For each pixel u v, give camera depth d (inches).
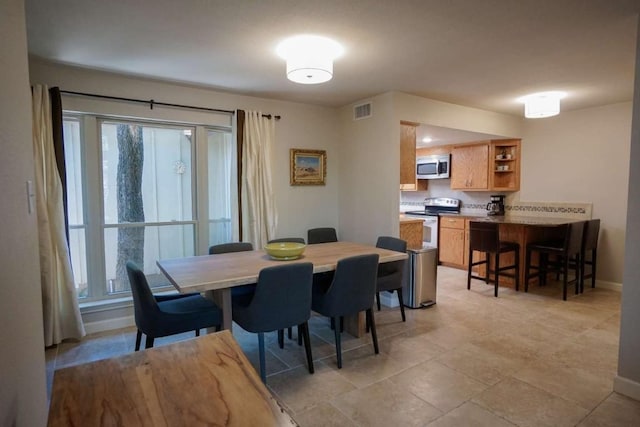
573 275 207.2
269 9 83.0
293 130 174.7
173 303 105.5
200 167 155.7
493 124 197.8
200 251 158.1
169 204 152.5
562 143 200.2
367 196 170.4
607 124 183.6
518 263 183.3
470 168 233.8
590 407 86.5
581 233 173.3
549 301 166.4
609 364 107.2
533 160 212.5
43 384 57.5
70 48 106.0
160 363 45.4
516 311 153.0
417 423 81.2
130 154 143.4
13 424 39.2
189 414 36.0
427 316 147.6
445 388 94.9
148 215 148.5
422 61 116.7
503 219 201.5
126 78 134.0
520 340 124.1
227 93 156.1
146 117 138.7
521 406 87.0
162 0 79.1
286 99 168.2
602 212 187.5
